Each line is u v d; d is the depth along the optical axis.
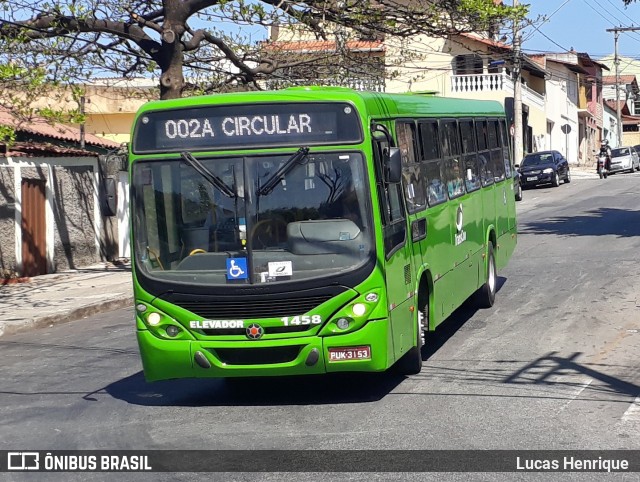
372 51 24.22
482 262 13.59
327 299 8.38
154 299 8.62
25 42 18.30
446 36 20.20
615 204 32.16
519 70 41.97
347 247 8.44
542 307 13.83
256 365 8.49
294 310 8.40
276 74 21.53
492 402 8.61
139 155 8.80
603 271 16.94
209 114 8.70
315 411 8.61
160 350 8.61
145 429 8.23
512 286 15.95
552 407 8.34
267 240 8.50
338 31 20.27
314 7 18.77
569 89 69.81
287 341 8.39
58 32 18.42
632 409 8.20
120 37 19.86
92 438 7.97
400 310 9.11
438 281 10.88
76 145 23.56
